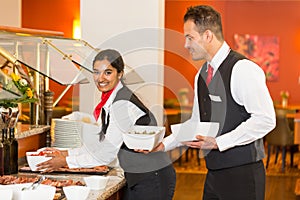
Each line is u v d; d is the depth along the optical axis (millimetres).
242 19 10680
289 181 7227
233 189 2844
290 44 10648
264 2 10648
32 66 3033
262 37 10680
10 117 2971
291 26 10633
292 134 7883
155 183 2871
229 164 2820
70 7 9977
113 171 3174
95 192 2656
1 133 3115
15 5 6102
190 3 10445
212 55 2785
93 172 3062
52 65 3076
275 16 10641
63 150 3172
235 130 2744
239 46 10688
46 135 3615
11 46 3066
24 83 3020
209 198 2957
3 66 3139
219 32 2775
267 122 2717
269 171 7930
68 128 3463
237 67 2748
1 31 3090
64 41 3275
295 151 8461
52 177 2990
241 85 2729
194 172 7805
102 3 4051
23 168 3131
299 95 10680
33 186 2395
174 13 10445
